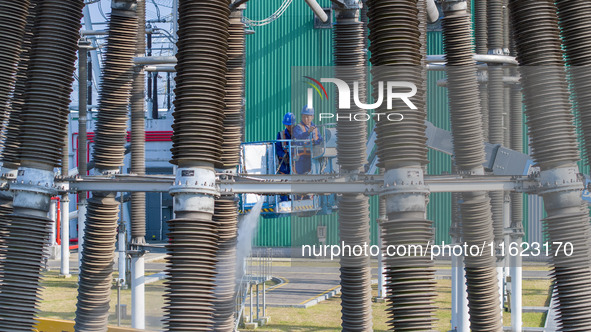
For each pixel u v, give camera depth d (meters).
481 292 10.58
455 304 18.19
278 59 47.62
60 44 11.25
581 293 9.16
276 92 47.59
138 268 19.25
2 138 12.24
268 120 47.69
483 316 10.52
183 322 9.03
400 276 8.59
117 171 14.33
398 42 8.90
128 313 23.97
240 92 13.78
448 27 12.18
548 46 9.48
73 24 11.45
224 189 11.23
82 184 12.36
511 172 11.46
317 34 47.38
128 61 14.47
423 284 8.57
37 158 11.03
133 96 22.52
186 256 9.18
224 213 13.21
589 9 9.73
